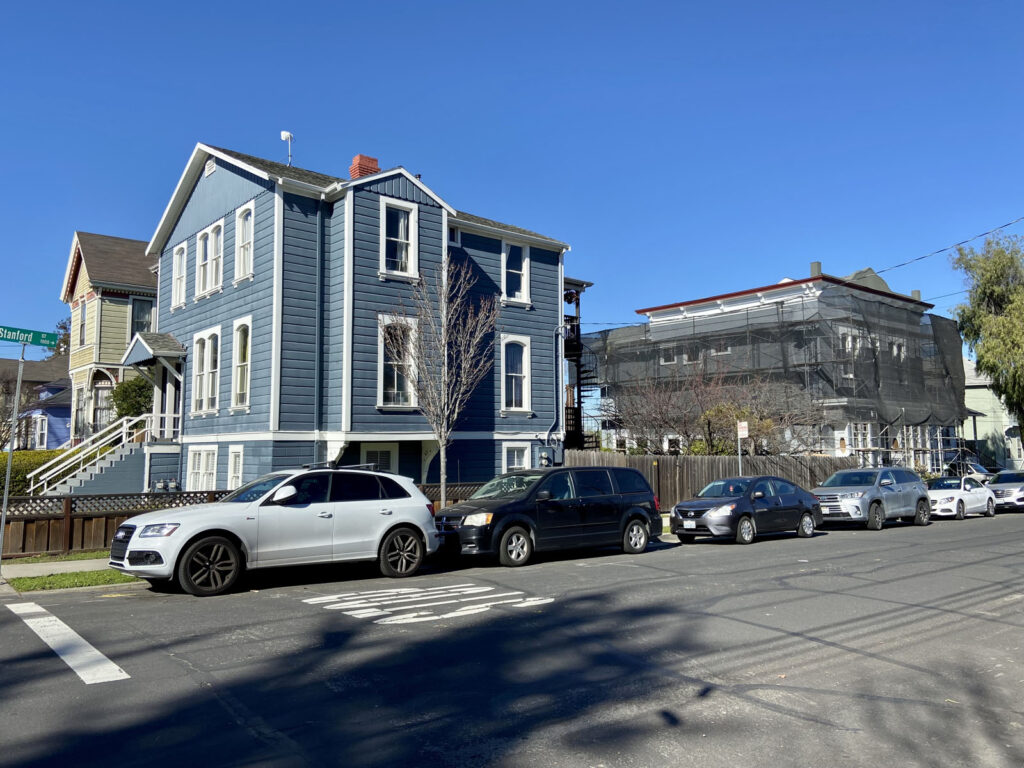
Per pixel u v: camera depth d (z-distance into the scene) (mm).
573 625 8258
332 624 8273
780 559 13594
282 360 18109
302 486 11234
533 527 13359
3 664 6648
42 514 13516
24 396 39344
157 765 4531
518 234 22859
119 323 29188
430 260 19969
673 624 8305
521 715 5441
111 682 6125
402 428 19172
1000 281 35812
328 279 19156
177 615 8758
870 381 34188
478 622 8406
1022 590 10297
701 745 4898
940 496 23516
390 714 5441
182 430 22234
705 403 28672
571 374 35625
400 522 11797
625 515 14656
